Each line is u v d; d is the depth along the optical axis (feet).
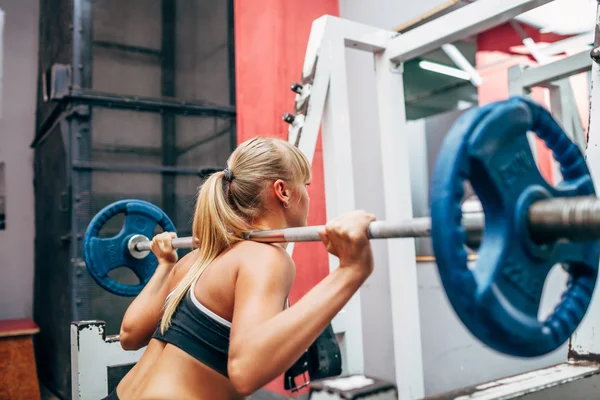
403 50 5.81
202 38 9.47
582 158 2.06
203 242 3.15
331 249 2.45
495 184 1.73
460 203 1.67
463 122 1.70
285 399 8.56
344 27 5.66
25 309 12.70
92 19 8.41
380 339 9.34
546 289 7.16
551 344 1.90
